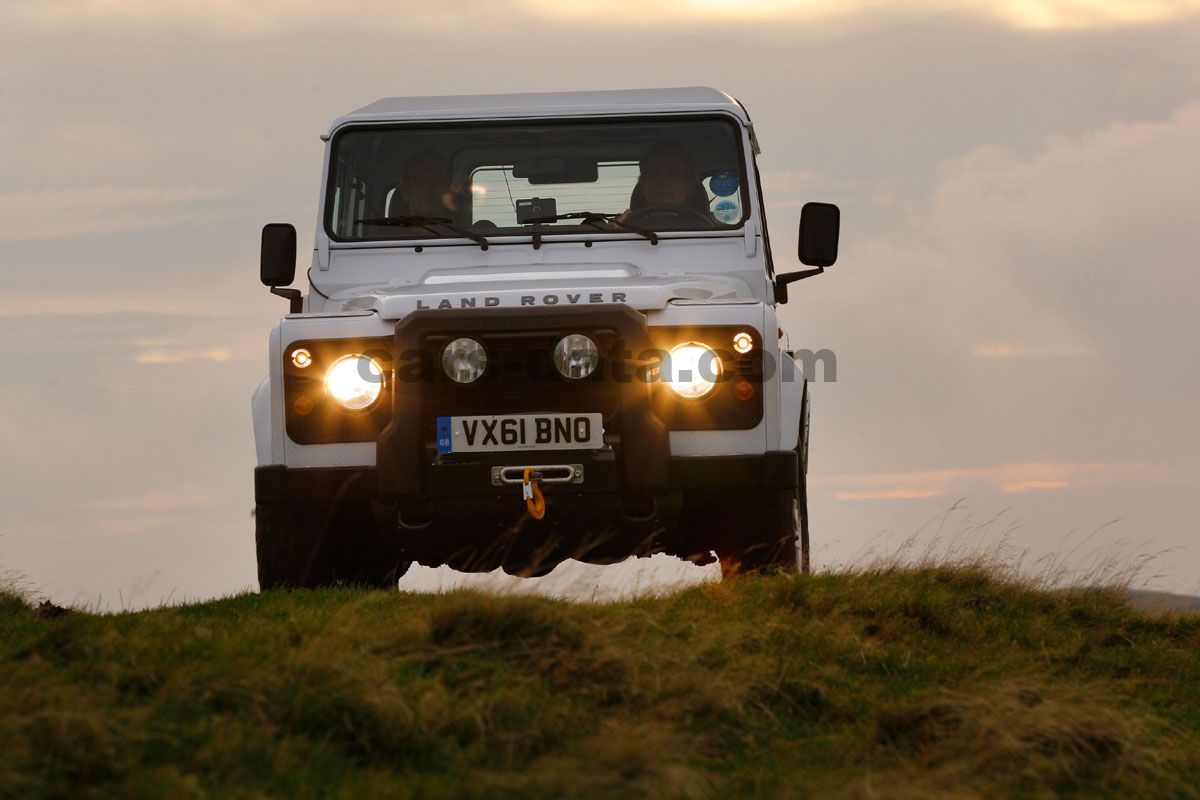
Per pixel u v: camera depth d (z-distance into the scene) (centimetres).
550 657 1953
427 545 2859
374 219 3164
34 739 1502
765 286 3150
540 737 1689
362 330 2703
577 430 2652
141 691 1759
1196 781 1761
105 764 1487
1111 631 2705
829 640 2258
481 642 1984
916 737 1791
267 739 1616
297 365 2706
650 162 3192
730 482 2689
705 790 1552
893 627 2444
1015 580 2936
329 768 1588
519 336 2645
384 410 2700
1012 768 1695
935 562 2922
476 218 3191
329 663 1781
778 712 1923
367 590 2745
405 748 1648
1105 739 1791
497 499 2678
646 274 3073
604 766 1573
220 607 2541
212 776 1518
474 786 1505
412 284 3025
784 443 2730
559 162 3192
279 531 2811
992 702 1839
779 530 2831
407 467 2639
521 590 2122
